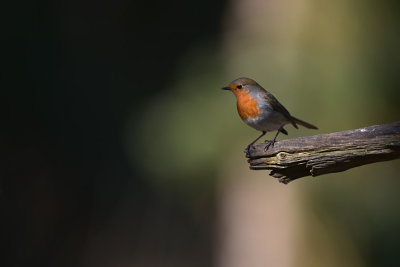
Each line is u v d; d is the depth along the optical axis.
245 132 12.11
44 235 17.83
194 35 21.02
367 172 11.76
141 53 21.36
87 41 20.22
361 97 11.40
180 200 16.58
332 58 11.59
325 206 12.02
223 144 12.24
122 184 18.86
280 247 12.55
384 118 11.45
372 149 5.12
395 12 11.75
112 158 19.31
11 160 17.78
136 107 20.31
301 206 12.28
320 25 11.91
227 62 12.65
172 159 12.65
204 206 14.98
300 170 5.41
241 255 13.10
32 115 18.44
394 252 11.47
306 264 12.14
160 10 21.94
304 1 12.11
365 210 11.73
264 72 11.89
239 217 13.03
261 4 12.62
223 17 13.68
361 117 11.44
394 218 11.58
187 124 12.28
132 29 21.67
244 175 12.70
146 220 18.00
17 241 17.22
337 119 11.39
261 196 12.78
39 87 18.61
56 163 18.61
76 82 19.53
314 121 11.41
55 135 18.80
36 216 17.80
